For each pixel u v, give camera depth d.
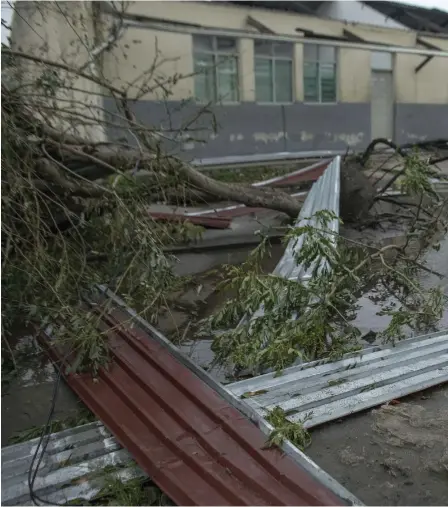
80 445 1.77
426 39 14.47
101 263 3.58
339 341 2.44
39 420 1.99
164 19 9.37
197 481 1.54
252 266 2.92
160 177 3.91
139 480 1.59
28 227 2.66
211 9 10.83
